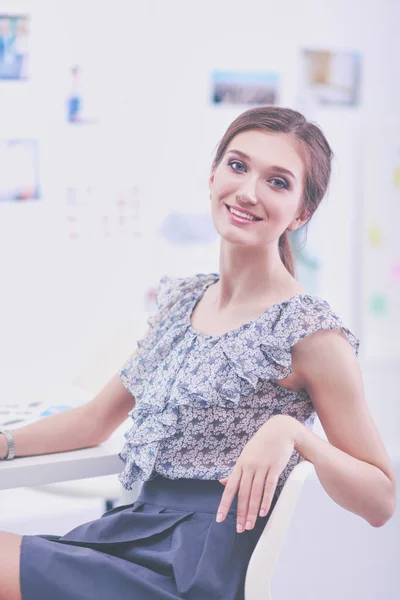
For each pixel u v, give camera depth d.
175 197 2.86
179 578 1.08
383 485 1.10
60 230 2.71
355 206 3.13
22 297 2.68
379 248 3.17
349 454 1.13
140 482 1.57
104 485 1.93
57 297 2.73
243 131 1.23
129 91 2.76
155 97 2.80
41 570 1.07
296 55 2.98
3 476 1.25
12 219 2.64
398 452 3.18
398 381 3.24
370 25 3.07
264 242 1.21
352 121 3.09
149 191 2.82
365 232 3.14
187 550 1.11
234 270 1.26
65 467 1.29
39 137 2.65
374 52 3.09
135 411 1.27
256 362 1.17
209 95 2.87
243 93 2.92
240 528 1.02
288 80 2.98
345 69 3.05
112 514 1.29
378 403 3.21
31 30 2.61
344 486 1.08
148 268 2.85
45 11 2.62
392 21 3.10
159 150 2.82
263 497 1.02
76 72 2.68
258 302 1.25
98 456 1.32
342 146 3.08
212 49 2.86
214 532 1.12
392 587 2.21
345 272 3.15
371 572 2.30
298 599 2.12
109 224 2.78
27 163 2.64
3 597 1.06
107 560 1.09
